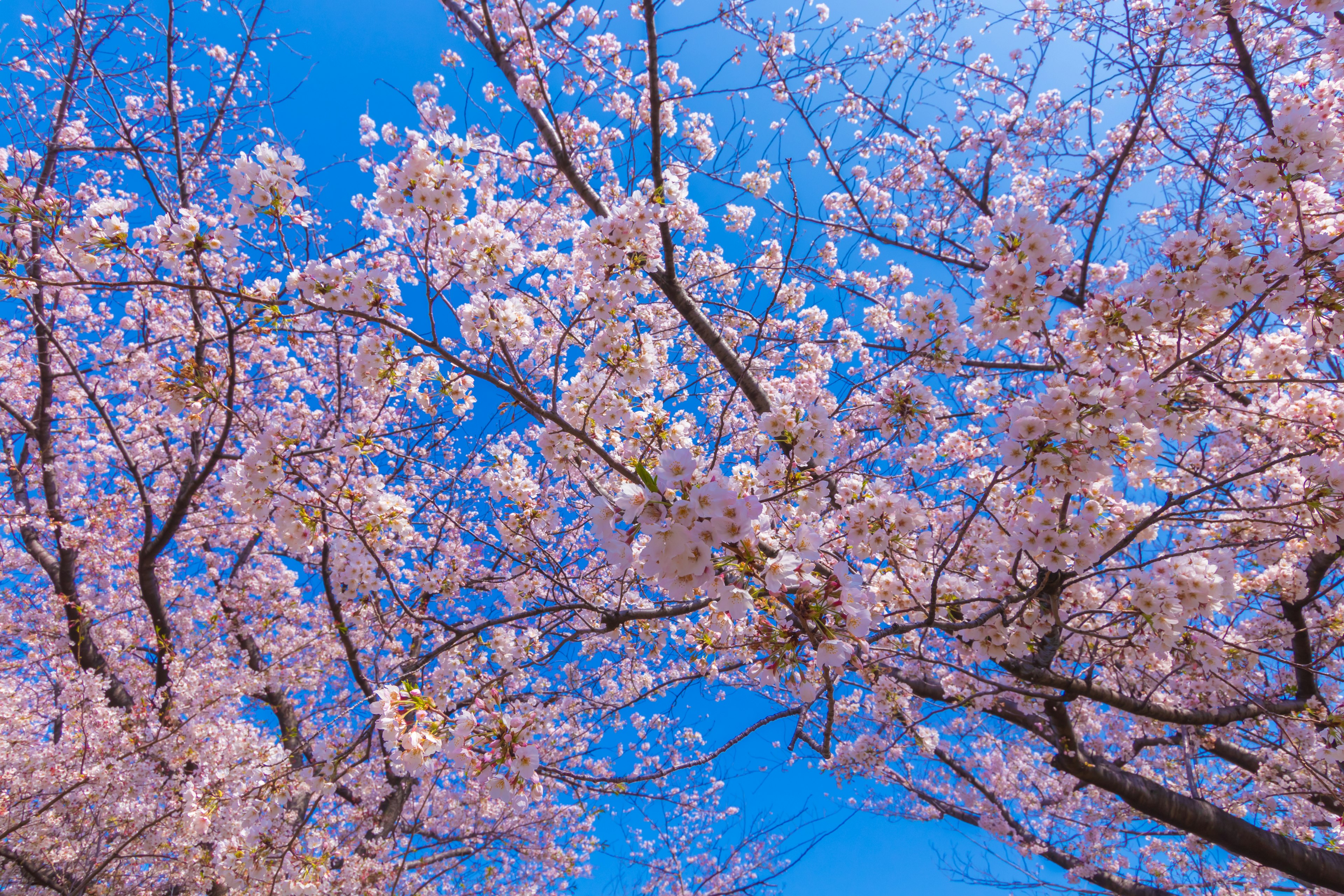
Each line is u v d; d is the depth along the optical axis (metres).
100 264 2.93
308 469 3.87
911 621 3.93
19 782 4.98
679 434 3.88
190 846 4.96
